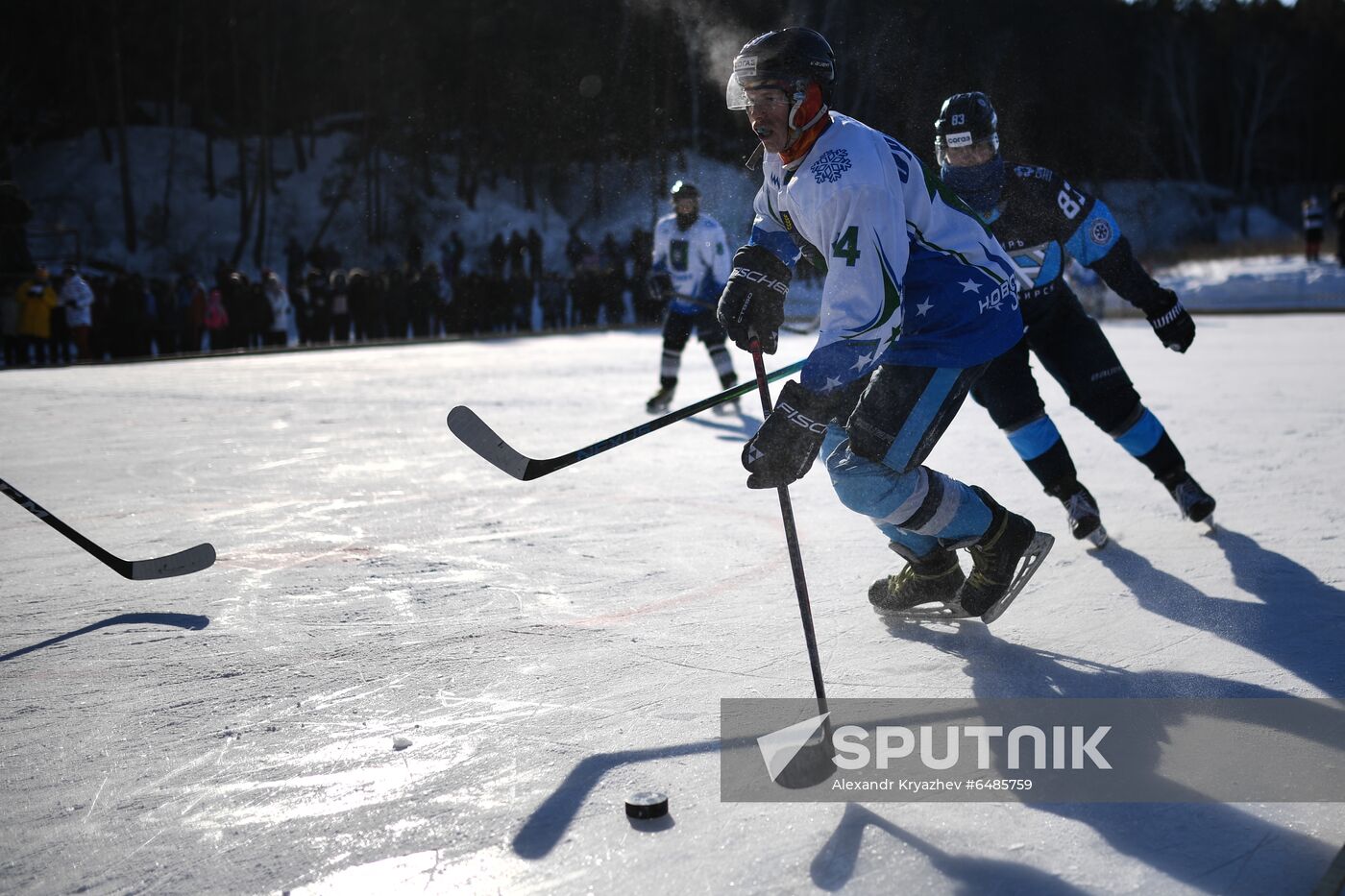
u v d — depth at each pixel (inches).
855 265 91.3
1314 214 986.7
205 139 1358.3
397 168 1069.1
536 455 220.7
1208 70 1854.1
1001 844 67.4
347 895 62.5
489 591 125.3
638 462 213.2
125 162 1176.2
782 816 71.1
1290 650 102.4
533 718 88.0
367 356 533.6
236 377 418.6
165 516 165.8
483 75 806.5
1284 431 232.5
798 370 112.7
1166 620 112.5
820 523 158.2
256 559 139.7
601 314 858.8
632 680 96.7
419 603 120.5
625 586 127.1
